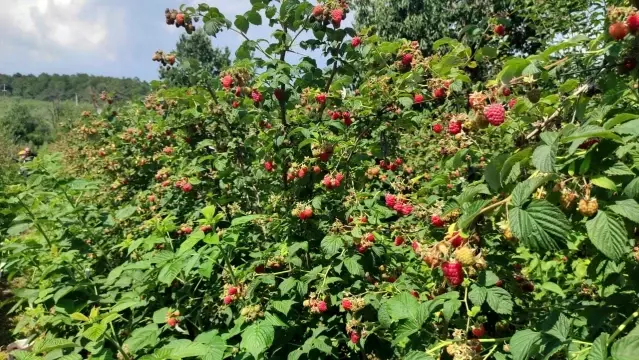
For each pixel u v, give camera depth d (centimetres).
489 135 246
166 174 484
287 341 280
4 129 2653
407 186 352
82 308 297
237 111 367
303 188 342
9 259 362
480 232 175
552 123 178
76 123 985
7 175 949
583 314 197
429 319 220
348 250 288
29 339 348
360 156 346
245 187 409
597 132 132
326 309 273
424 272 289
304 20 365
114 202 633
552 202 154
